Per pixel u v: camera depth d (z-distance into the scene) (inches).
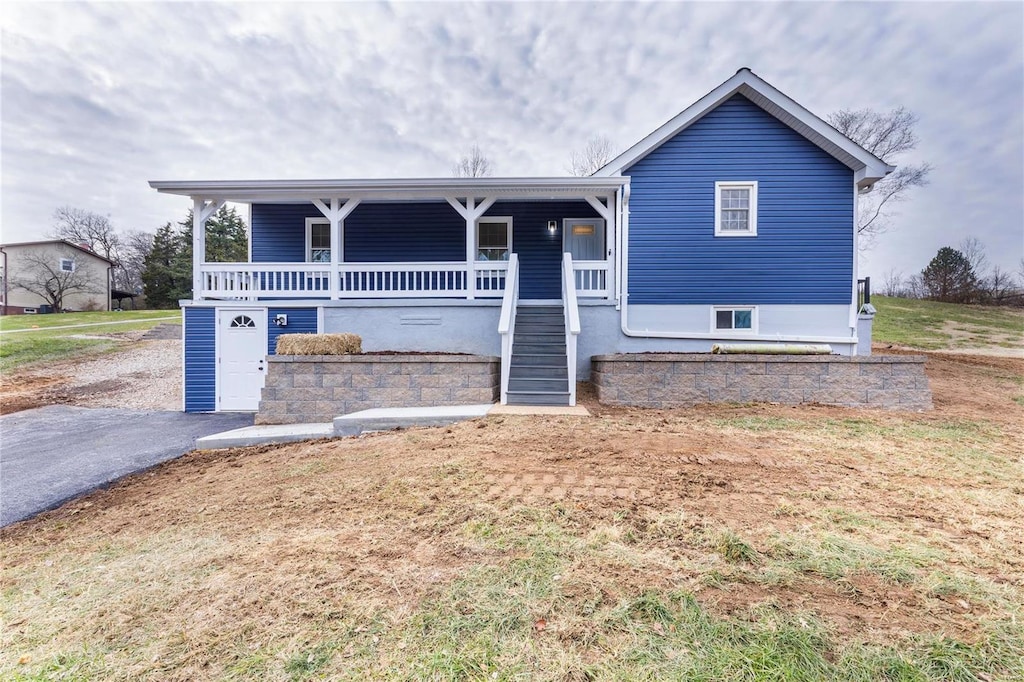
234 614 87.4
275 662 74.2
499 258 466.9
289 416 283.0
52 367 506.6
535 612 83.3
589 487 143.0
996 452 178.1
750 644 73.6
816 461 165.9
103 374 486.9
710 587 89.2
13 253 1186.0
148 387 446.0
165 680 72.0
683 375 277.6
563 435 203.0
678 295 379.6
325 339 297.9
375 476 162.9
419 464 171.2
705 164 377.1
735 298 377.4
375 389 281.7
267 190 365.7
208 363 363.9
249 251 461.1
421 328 372.8
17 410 367.9
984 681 66.0
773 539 107.0
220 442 235.1
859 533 110.4
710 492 137.4
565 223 462.9
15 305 1179.9
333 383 282.0
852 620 78.9
